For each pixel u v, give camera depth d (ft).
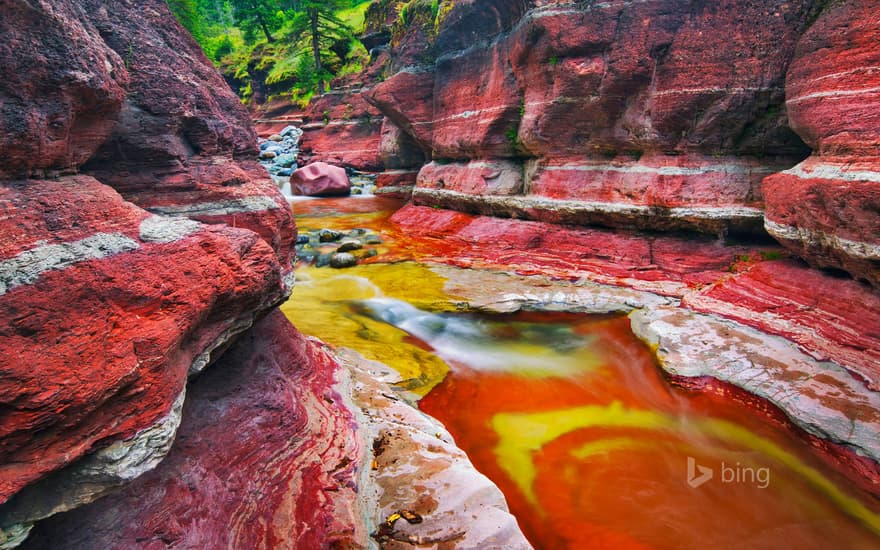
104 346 10.42
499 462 21.09
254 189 21.09
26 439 9.05
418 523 15.75
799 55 33.19
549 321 34.78
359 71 113.09
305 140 110.83
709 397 24.98
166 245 13.30
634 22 40.47
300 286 41.63
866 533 17.79
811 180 28.94
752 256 36.81
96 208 12.51
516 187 53.42
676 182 39.75
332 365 23.89
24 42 11.15
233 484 14.56
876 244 24.84
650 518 18.31
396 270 44.75
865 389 22.65
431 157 73.46
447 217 58.29
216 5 188.96
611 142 44.52
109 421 10.30
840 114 28.86
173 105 18.56
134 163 17.92
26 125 11.07
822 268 29.89
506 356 30.40
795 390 23.50
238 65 155.43
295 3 170.19
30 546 10.50
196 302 12.87
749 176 38.58
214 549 12.66
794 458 21.16
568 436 22.94
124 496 11.99
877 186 24.43
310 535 14.58
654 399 25.84
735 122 37.99
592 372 28.60
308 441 17.65
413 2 75.56
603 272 40.32
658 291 36.01
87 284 10.78
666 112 39.73
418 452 18.89
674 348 28.09
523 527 17.80
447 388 26.71
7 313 9.28
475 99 57.72
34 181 11.76
